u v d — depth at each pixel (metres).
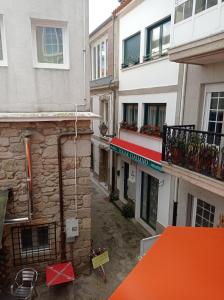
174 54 6.20
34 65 5.88
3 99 5.75
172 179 8.09
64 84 6.13
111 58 12.30
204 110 6.81
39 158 6.15
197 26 5.48
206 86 6.68
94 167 16.58
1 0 5.31
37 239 6.74
